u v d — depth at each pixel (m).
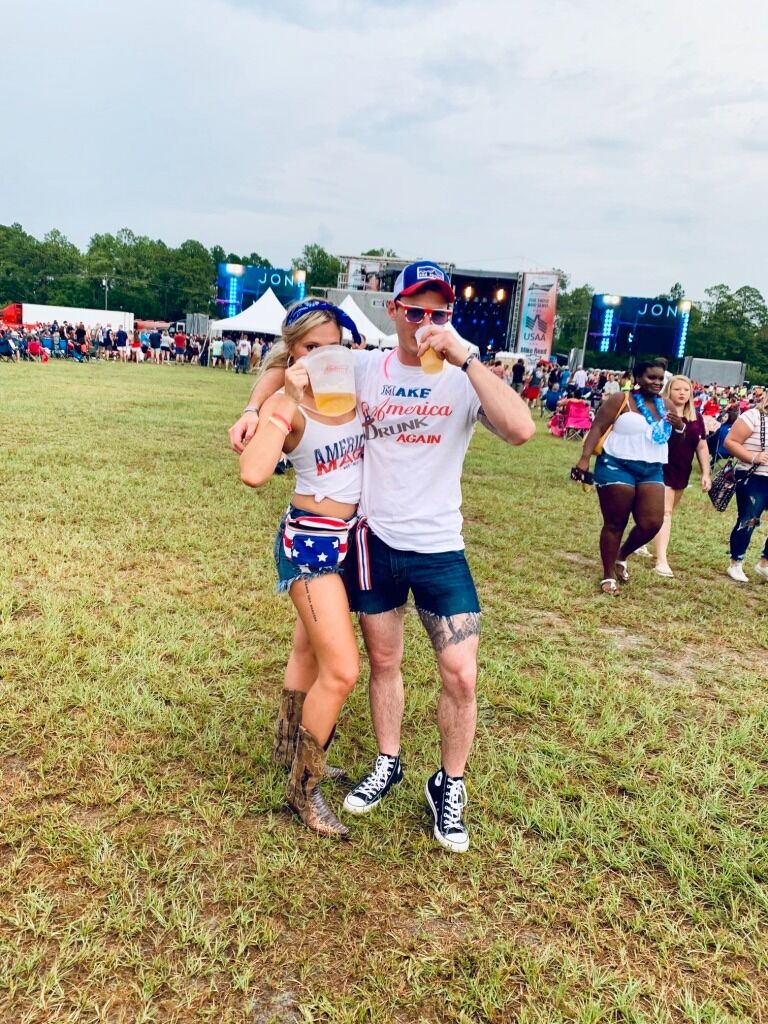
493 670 3.56
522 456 12.03
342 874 2.11
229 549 5.13
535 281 33.78
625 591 5.22
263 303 28.38
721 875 2.20
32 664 3.15
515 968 1.83
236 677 3.24
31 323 37.94
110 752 2.60
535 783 2.65
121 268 101.69
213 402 14.96
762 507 5.71
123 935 1.83
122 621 3.68
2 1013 1.59
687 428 5.73
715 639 4.42
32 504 5.78
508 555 5.82
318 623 2.17
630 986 1.79
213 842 2.21
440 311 2.05
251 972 1.76
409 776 2.64
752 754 3.01
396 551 2.25
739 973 1.86
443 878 2.15
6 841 2.11
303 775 2.27
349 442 2.21
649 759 2.87
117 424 10.70
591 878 2.15
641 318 37.88
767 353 97.19
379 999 1.71
